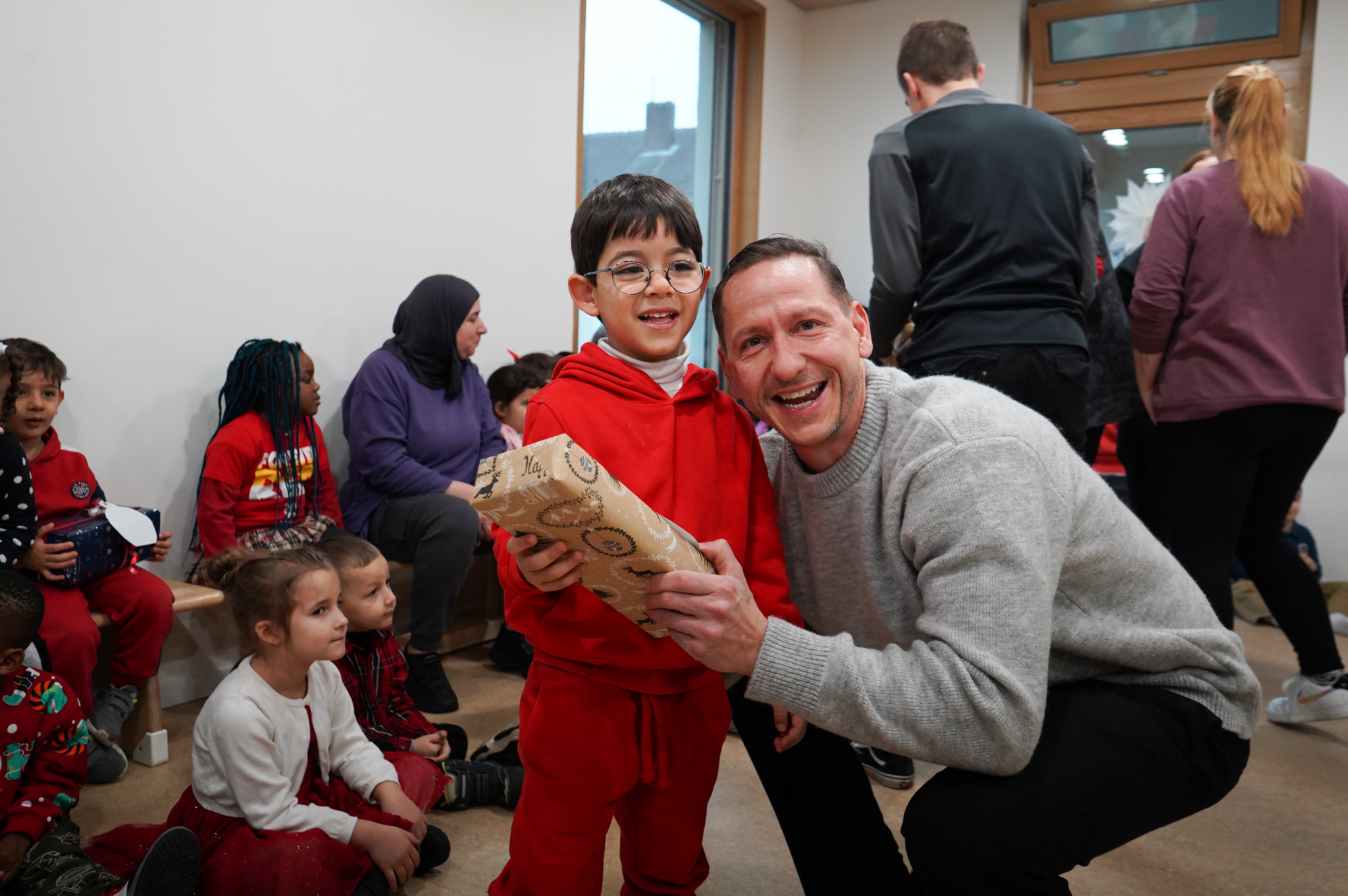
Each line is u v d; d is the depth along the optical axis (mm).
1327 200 2213
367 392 2705
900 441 1123
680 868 1323
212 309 2510
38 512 1978
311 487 2564
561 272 3641
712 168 4742
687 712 1257
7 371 1939
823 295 1119
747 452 1302
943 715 1000
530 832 1219
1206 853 1775
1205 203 2297
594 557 971
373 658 1929
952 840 1048
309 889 1425
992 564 1016
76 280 2221
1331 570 3973
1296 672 2873
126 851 1501
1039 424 1118
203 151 2459
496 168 3322
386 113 2928
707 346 4875
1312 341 2215
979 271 2225
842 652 1032
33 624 1464
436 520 2521
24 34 2094
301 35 2672
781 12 4910
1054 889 1058
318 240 2762
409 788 1722
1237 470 2287
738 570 1106
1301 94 4148
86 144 2221
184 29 2396
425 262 3090
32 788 1467
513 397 3174
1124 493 3973
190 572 2387
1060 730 1118
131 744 2100
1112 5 4445
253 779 1482
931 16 4832
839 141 5098
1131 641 1149
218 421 2537
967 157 2236
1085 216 2354
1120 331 3057
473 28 3189
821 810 1368
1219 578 2277
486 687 2662
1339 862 1751
